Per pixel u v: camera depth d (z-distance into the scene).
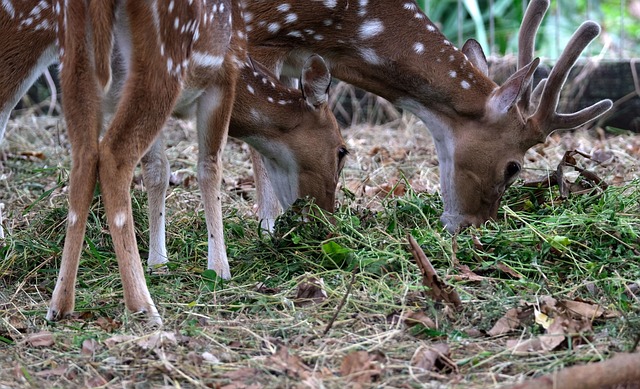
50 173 12.41
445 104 10.69
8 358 6.92
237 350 7.07
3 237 9.73
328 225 9.47
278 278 8.70
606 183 11.05
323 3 10.59
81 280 8.63
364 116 16.55
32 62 9.57
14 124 15.12
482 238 9.30
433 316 7.49
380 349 6.96
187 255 9.43
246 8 10.47
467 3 17.92
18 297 8.34
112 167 7.43
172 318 7.68
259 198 10.52
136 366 6.70
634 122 16.09
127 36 7.52
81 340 7.15
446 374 6.62
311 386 6.31
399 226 9.90
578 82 16.17
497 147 10.48
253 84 9.55
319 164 9.88
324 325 7.50
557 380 5.76
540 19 11.07
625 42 20.27
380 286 8.14
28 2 9.34
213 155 8.94
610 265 8.66
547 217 9.84
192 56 8.16
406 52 10.76
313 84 9.63
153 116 7.57
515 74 10.33
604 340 7.05
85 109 7.38
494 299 7.86
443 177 10.74
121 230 7.52
